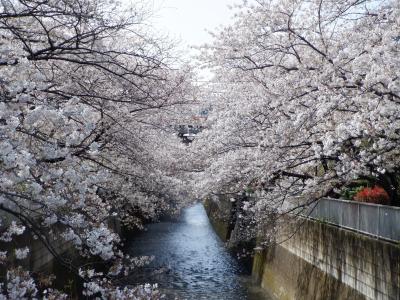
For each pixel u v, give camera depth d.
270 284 15.52
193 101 13.08
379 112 6.91
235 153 11.83
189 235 28.61
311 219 12.47
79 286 11.84
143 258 10.62
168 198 18.62
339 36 9.99
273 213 12.30
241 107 11.42
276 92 10.15
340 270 10.11
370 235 8.97
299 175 10.89
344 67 8.43
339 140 7.30
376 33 8.20
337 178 9.40
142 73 8.82
